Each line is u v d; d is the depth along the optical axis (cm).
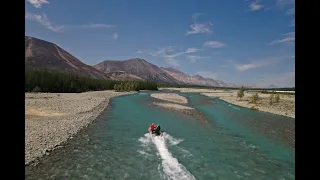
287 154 1875
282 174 1482
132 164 1598
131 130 2636
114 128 2714
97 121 3108
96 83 11581
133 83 12544
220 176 1438
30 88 8200
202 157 1781
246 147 2061
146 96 8144
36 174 1351
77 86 9725
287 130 2777
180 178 1396
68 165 1520
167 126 2920
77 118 3111
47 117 3059
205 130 2738
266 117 3806
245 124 3158
